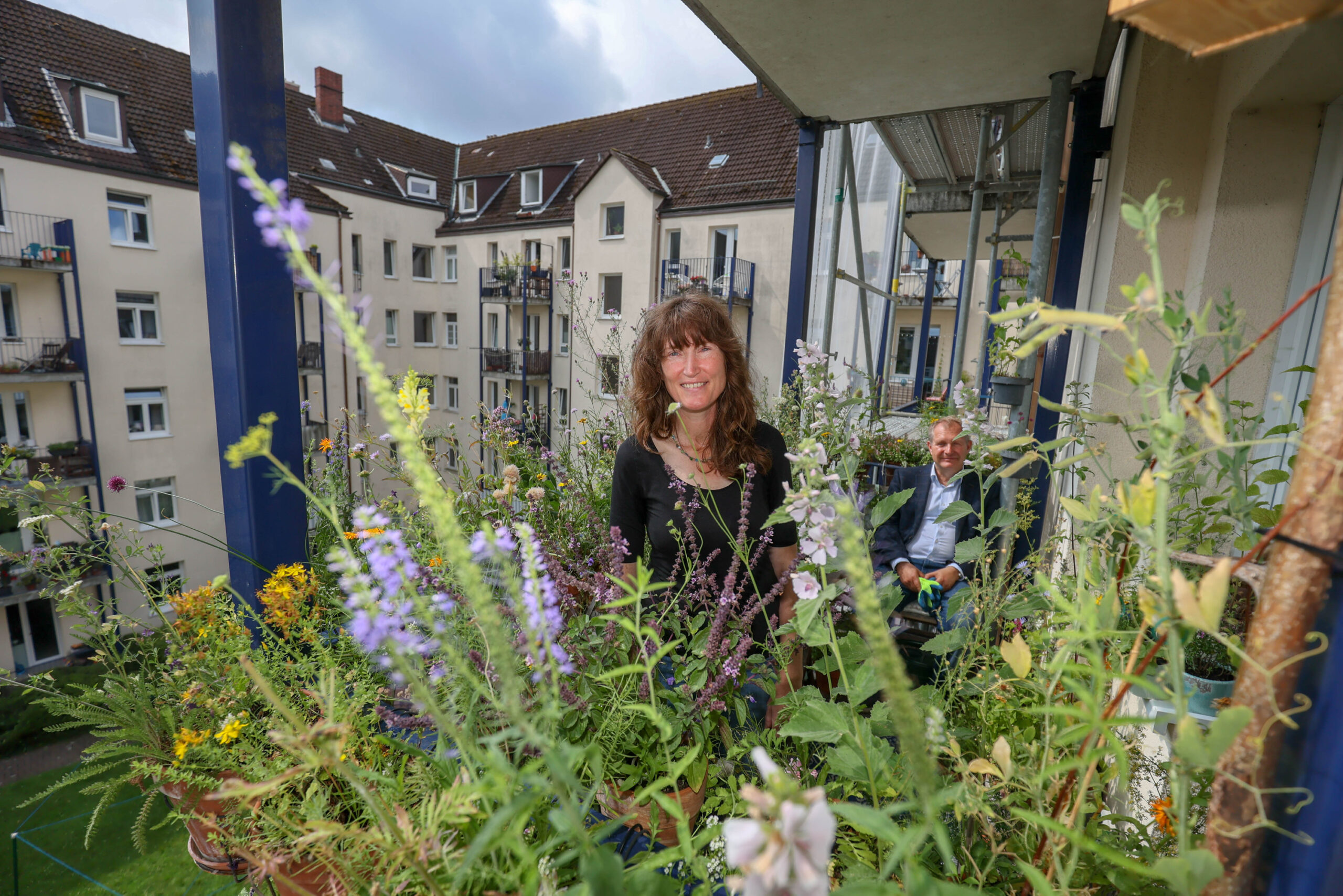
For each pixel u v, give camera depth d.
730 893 0.53
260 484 1.44
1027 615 1.10
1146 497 0.49
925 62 2.60
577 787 0.51
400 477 1.32
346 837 0.65
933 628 2.14
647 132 18.00
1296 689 0.48
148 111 14.55
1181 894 0.41
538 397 19.59
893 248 6.05
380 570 0.52
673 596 1.20
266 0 1.38
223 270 1.39
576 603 1.18
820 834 0.35
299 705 1.06
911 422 7.26
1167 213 2.13
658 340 1.48
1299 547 0.43
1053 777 0.69
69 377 13.00
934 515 2.76
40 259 12.48
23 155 12.21
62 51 13.84
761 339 14.79
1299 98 1.68
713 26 2.42
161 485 14.69
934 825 0.38
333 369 18.45
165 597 1.26
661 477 1.54
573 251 16.94
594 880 0.44
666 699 0.99
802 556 1.10
